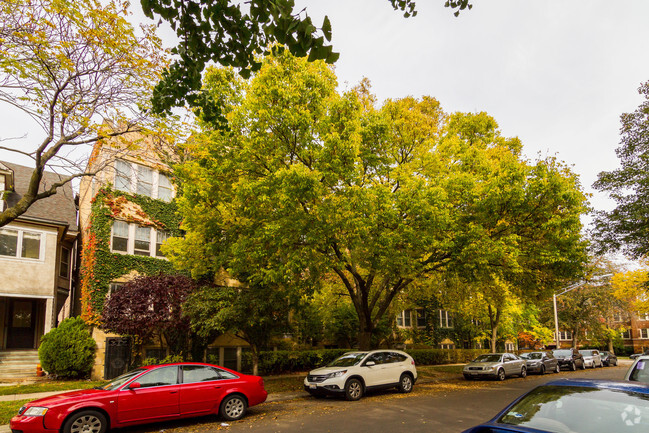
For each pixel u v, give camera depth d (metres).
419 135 16.77
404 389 14.76
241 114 13.66
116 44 9.96
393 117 16.94
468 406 11.55
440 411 10.75
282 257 13.59
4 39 9.01
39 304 22.08
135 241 20.39
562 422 3.91
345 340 25.81
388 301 18.00
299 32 4.62
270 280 14.41
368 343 17.31
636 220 18.86
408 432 8.34
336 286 21.09
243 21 5.07
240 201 13.35
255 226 14.08
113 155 11.45
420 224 13.32
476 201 14.20
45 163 9.63
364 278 20.67
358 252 13.89
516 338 40.72
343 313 25.27
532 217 14.73
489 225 14.67
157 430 9.11
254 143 13.42
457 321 35.56
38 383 15.88
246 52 5.37
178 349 18.98
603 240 20.39
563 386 4.50
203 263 17.02
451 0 5.74
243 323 15.77
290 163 14.38
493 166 16.25
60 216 20.84
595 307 46.66
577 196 14.08
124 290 16.30
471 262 13.91
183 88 6.33
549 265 15.79
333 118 13.44
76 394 8.57
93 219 19.11
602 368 30.25
